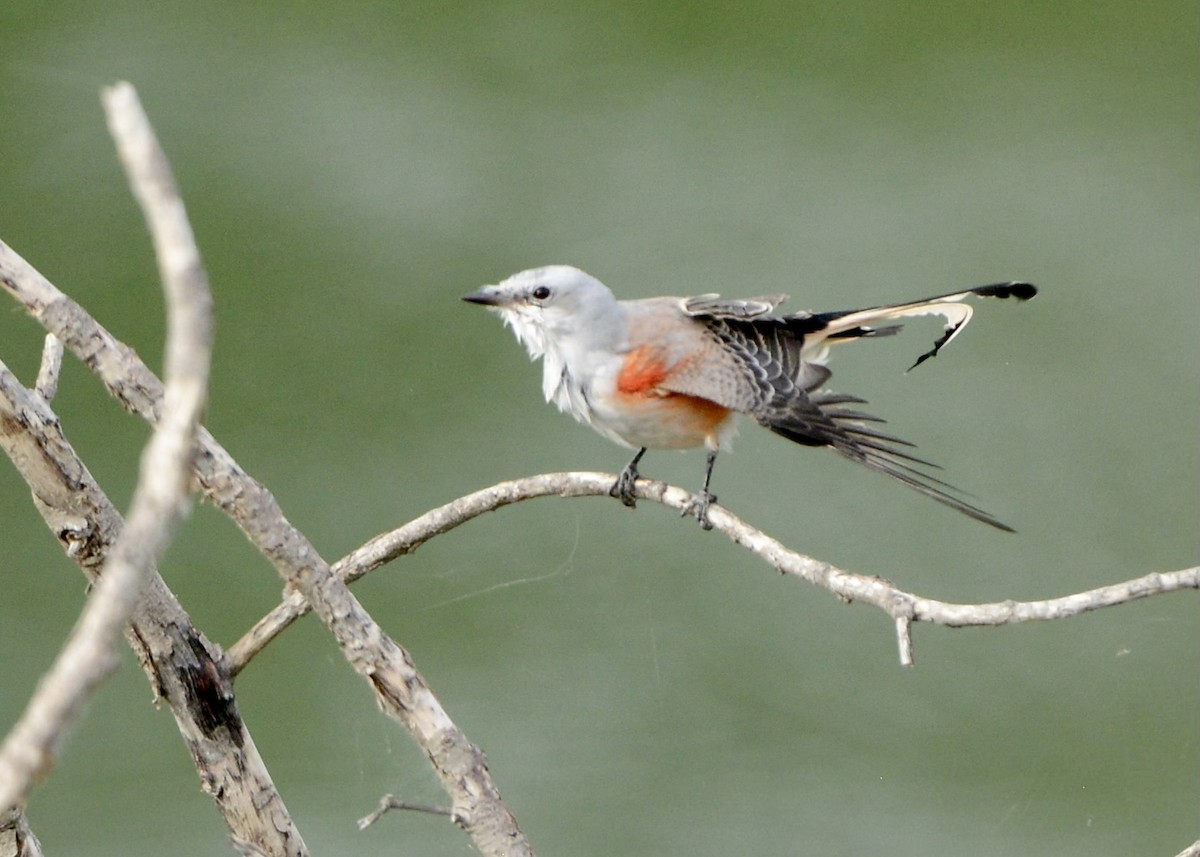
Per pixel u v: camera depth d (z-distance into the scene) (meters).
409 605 13.07
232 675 7.16
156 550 3.82
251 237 14.85
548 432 13.93
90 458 13.43
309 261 14.79
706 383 8.87
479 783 6.59
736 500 13.55
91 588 6.89
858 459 8.43
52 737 3.71
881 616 13.09
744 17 16.80
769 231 14.84
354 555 7.85
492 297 9.29
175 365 3.86
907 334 14.60
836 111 16.11
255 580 13.05
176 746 12.38
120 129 3.95
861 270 14.34
